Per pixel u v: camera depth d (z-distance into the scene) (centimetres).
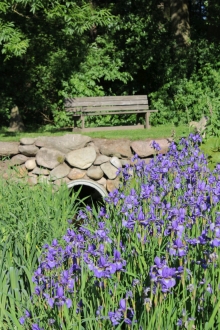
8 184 672
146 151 905
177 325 306
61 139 912
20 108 1788
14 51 1062
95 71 1709
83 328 322
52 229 496
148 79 1906
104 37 1875
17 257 438
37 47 1477
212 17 1925
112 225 441
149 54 1800
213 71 1608
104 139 923
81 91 1645
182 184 525
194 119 1504
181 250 316
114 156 916
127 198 426
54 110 1716
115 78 1752
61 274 324
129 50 1844
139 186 559
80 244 358
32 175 916
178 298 322
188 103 1559
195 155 598
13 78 1700
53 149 910
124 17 1831
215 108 1079
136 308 333
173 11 1809
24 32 1257
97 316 310
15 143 914
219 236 320
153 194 456
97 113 1211
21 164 916
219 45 1805
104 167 916
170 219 367
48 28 1304
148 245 381
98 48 1823
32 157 917
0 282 398
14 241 465
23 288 398
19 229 476
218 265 340
